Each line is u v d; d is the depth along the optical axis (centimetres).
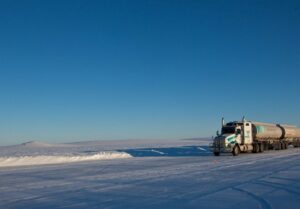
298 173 2233
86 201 1425
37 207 1331
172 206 1292
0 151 8531
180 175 2261
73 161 4000
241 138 4334
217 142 4272
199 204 1316
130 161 3725
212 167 2761
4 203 1426
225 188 1677
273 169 2495
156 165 3089
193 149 6234
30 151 8100
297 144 6122
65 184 1959
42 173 2636
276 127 5228
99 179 2147
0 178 2356
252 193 1525
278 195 1470
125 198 1475
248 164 2956
